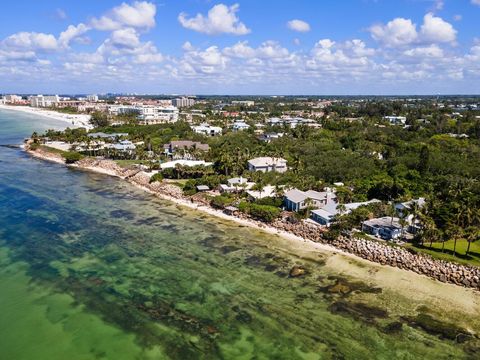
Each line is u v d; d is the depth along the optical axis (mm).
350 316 48031
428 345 43219
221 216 84875
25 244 66312
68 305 48750
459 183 91000
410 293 53750
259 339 43469
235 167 111375
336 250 67562
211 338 43406
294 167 112312
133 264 60312
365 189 92688
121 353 40719
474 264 57188
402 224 66562
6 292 51000
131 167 127250
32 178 116312
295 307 49656
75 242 68125
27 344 41594
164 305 49406
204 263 61344
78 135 179875
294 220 76500
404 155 118188
